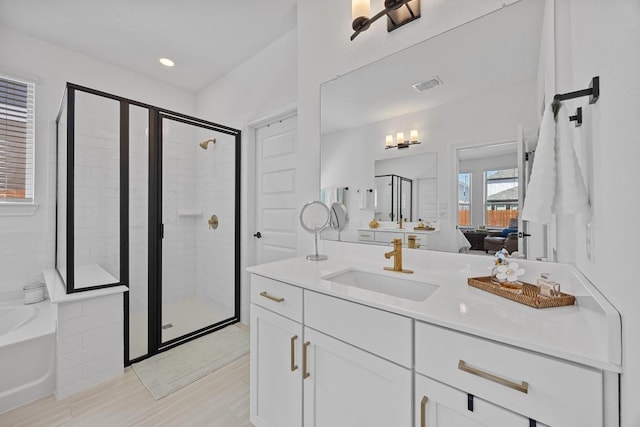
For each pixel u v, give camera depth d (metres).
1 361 1.45
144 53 2.51
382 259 1.49
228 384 1.71
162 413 1.46
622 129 0.50
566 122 0.72
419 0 1.34
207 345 2.21
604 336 0.54
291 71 2.21
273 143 2.50
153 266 2.24
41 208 2.25
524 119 1.09
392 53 1.44
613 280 0.55
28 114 2.22
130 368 1.88
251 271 1.34
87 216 1.91
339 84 1.66
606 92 0.57
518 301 0.85
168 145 2.47
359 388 0.92
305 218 1.68
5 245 2.11
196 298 2.71
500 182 1.14
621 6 0.49
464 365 0.69
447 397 0.72
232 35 2.27
